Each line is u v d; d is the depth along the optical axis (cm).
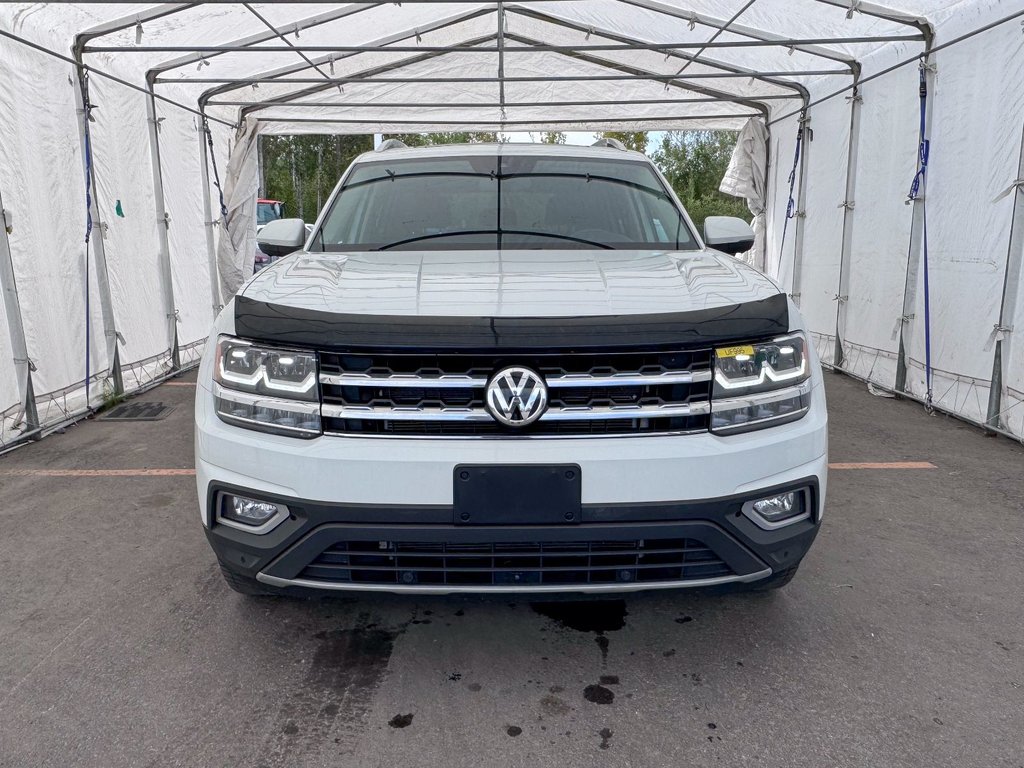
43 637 268
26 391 523
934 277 610
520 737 213
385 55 860
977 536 358
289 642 264
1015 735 214
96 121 630
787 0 592
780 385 223
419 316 212
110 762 203
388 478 204
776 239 1002
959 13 563
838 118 796
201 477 226
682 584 217
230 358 222
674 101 915
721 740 212
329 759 204
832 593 302
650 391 212
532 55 899
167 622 278
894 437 533
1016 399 515
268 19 631
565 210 338
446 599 219
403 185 354
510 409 205
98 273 630
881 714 224
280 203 1838
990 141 531
